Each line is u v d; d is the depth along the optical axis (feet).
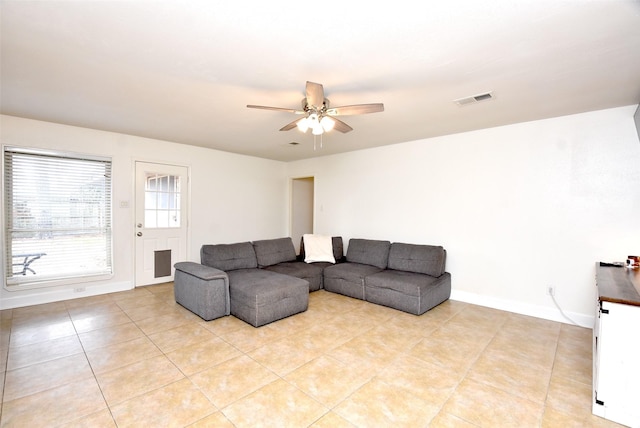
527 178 11.45
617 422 5.74
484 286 12.56
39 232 12.27
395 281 11.94
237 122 11.85
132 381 6.95
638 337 5.58
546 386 6.91
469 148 12.87
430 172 14.11
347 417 5.83
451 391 6.71
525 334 9.71
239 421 5.69
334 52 6.48
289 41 6.07
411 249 13.82
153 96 9.15
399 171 15.29
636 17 5.15
